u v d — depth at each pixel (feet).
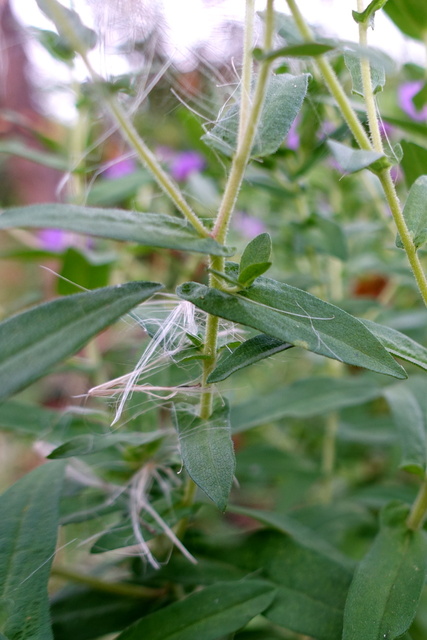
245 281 0.91
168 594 1.23
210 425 0.97
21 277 3.04
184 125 1.61
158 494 1.26
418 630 1.37
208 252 0.84
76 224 0.81
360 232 1.72
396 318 1.75
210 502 1.20
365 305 1.61
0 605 0.95
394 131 1.91
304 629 1.07
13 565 0.99
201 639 1.04
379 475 2.18
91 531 1.59
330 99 1.35
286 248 1.96
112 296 0.86
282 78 1.00
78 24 0.92
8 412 1.43
